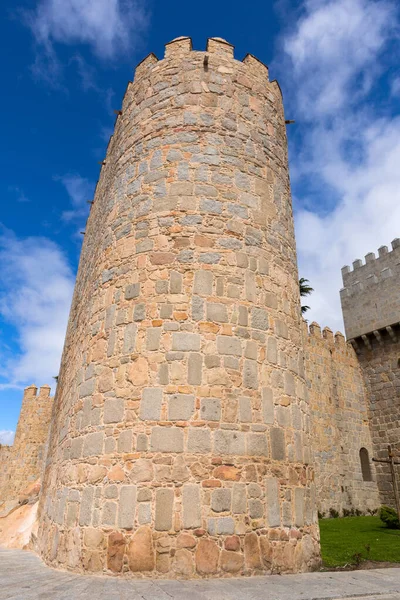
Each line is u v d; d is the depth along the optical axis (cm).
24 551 1175
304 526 772
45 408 3512
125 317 846
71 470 806
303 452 834
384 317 2777
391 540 1229
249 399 784
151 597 502
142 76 1128
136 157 1017
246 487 720
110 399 789
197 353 782
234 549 671
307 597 515
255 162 1008
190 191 916
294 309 962
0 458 3631
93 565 666
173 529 662
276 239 975
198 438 722
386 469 2545
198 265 855
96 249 1101
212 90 1031
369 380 2783
